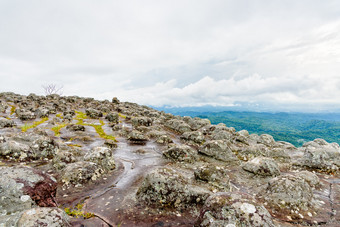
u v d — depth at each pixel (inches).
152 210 287.3
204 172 399.5
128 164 517.0
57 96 2178.9
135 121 1104.8
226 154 596.7
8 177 244.7
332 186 428.8
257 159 505.0
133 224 253.3
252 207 223.0
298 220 288.5
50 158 486.0
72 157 457.4
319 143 907.4
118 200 311.6
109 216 266.8
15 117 1151.6
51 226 189.5
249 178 459.8
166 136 804.0
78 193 331.0
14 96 1950.1
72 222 240.4
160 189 303.9
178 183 314.3
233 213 217.2
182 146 581.6
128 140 813.2
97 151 463.8
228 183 383.9
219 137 906.1
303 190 335.9
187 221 269.0
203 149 627.8
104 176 412.8
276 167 479.5
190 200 306.8
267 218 217.5
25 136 569.0
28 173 262.2
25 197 233.8
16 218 187.8
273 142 987.9
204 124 1282.0
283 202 320.2
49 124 994.1
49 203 255.6
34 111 1293.1
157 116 1509.6
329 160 534.9
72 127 912.3
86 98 2145.7
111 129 1025.5
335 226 278.1
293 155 743.7
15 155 442.6
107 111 1654.8
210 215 225.3
